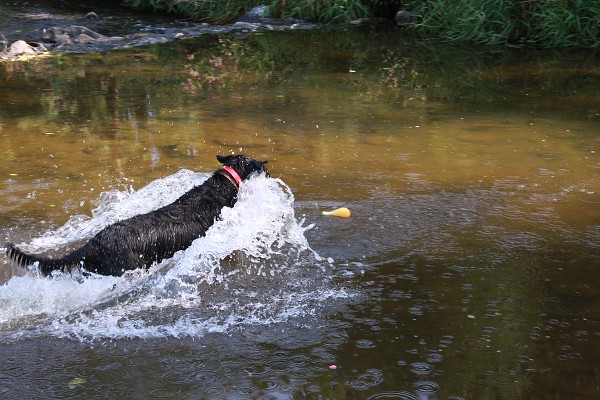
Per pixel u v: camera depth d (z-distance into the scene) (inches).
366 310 183.5
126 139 315.6
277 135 323.0
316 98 389.1
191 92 399.9
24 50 492.7
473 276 199.9
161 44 535.8
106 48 520.1
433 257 211.3
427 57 494.6
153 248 199.6
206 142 311.9
